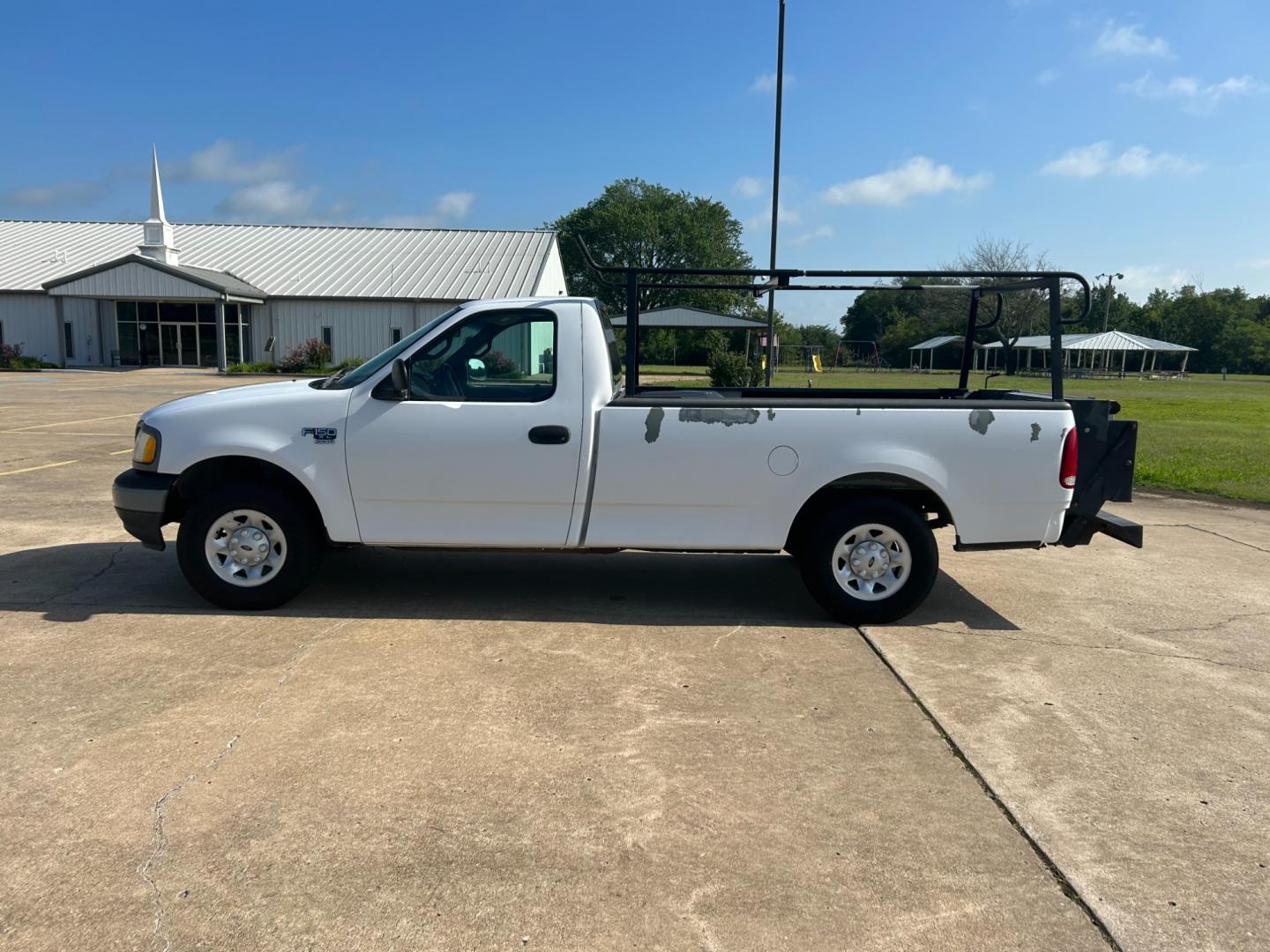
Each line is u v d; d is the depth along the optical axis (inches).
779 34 728.3
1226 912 116.1
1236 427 865.5
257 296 1571.1
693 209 3275.1
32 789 137.8
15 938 105.6
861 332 2908.5
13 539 297.6
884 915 114.0
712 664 197.2
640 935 109.0
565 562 284.4
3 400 900.0
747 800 140.5
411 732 160.1
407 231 1934.1
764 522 220.4
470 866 121.6
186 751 150.8
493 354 220.8
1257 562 309.4
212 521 219.1
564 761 151.2
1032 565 302.0
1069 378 2272.4
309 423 216.5
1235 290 4192.9
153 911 111.0
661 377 1330.0
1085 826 135.5
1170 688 190.9
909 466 215.9
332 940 106.9
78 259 1724.9
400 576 262.5
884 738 163.0
